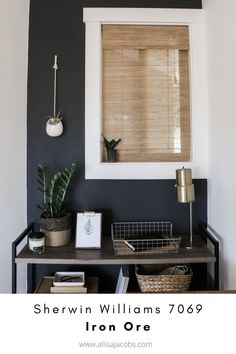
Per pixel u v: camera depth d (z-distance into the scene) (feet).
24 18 5.91
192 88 6.00
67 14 6.01
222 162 5.16
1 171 5.45
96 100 5.98
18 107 5.80
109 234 6.09
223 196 5.14
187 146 6.15
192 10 6.00
